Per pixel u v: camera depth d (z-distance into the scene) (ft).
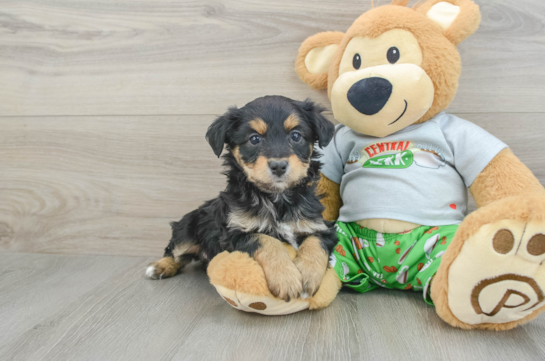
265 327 4.72
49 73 7.82
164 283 6.47
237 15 7.29
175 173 7.73
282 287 4.50
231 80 7.44
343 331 4.55
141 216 7.89
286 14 7.17
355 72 5.71
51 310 5.36
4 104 7.98
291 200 5.42
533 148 6.78
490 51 6.72
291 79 7.29
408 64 5.50
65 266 7.36
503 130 6.84
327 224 5.67
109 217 7.97
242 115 5.32
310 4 7.09
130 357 4.11
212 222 5.99
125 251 8.01
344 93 5.71
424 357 3.94
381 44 5.64
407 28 5.55
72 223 8.07
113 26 7.58
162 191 7.79
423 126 5.94
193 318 5.04
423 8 5.86
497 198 5.34
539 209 3.74
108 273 6.97
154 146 7.72
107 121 7.77
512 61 6.70
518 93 6.75
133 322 4.95
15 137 8.02
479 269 4.04
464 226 4.19
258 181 4.98
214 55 7.42
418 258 5.47
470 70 6.79
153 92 7.63
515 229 3.82
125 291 6.08
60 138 7.93
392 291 5.94
